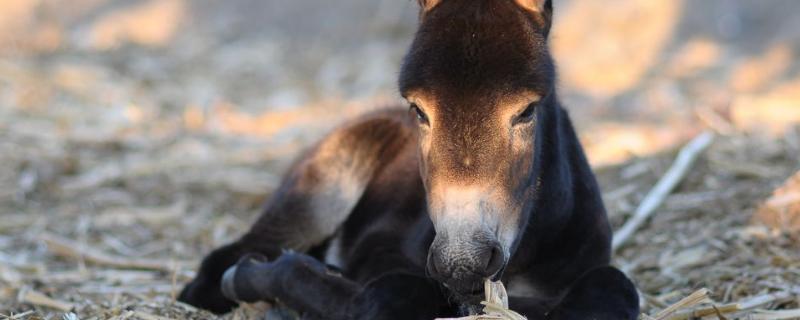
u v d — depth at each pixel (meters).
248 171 19.14
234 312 11.14
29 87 25.09
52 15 34.97
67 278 13.12
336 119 22.95
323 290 9.92
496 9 8.65
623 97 24.55
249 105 25.31
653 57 27.88
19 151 19.53
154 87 26.56
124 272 13.57
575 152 10.62
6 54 29.86
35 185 17.84
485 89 8.29
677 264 12.52
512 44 8.43
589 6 30.66
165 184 18.19
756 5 29.66
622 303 9.34
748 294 11.28
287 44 31.78
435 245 8.35
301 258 10.28
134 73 27.91
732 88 24.89
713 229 13.61
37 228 15.73
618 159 17.88
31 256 14.41
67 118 22.59
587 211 10.40
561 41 29.52
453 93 8.31
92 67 27.94
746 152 17.03
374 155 12.48
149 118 23.38
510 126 8.48
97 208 16.91
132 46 31.44
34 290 12.44
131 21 34.16
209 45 31.44
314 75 28.33
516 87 8.32
